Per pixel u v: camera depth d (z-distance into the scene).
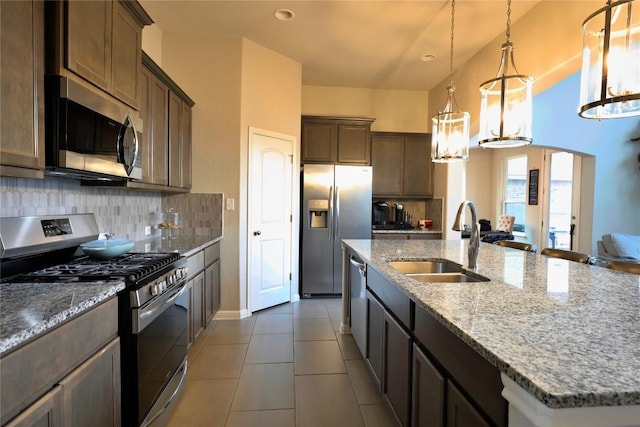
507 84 1.85
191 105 3.31
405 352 1.58
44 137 1.39
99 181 2.13
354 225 4.34
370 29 3.24
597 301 1.25
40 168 1.37
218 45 3.41
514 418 0.78
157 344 1.70
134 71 2.04
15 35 1.23
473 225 1.93
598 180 4.86
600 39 1.32
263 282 3.76
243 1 2.81
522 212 6.77
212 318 3.25
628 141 4.90
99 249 1.86
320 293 4.31
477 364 1.01
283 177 3.94
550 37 2.66
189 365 2.50
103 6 1.71
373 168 4.76
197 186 3.43
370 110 4.98
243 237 3.52
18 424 0.88
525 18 2.94
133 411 1.47
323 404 2.05
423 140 4.83
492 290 1.40
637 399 0.64
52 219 1.74
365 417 1.93
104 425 1.31
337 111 4.92
